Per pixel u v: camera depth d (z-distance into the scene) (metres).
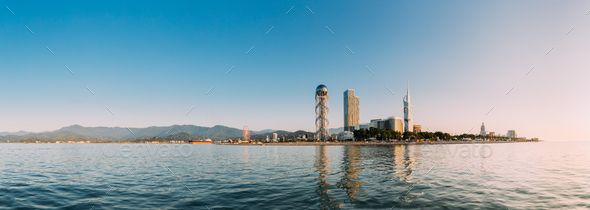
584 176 36.72
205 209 21.30
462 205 22.16
